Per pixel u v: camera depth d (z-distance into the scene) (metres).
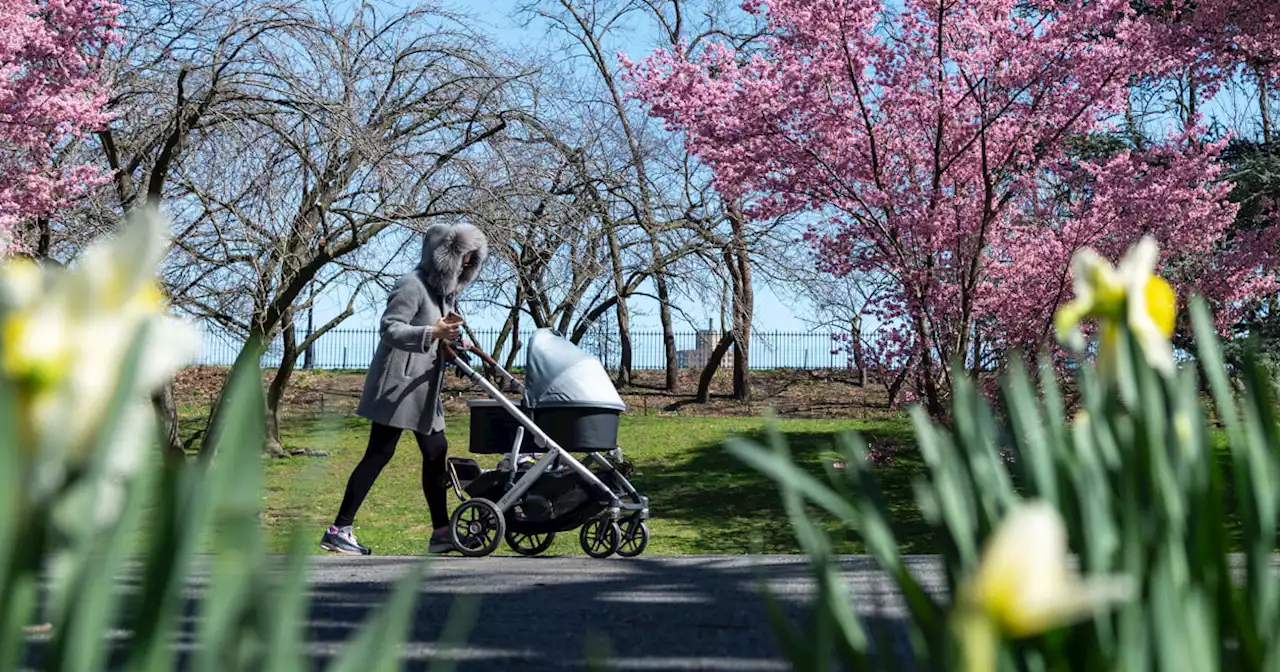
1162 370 0.84
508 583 4.16
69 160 12.77
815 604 0.75
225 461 0.52
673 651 2.63
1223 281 11.61
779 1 10.54
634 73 11.57
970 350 11.60
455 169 13.96
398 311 6.06
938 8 10.34
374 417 6.14
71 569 0.47
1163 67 10.68
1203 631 0.72
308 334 18.16
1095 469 0.82
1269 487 0.83
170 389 14.93
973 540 0.78
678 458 17.81
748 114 10.95
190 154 13.08
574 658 2.54
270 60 12.20
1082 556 0.75
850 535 10.79
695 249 18.81
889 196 10.67
